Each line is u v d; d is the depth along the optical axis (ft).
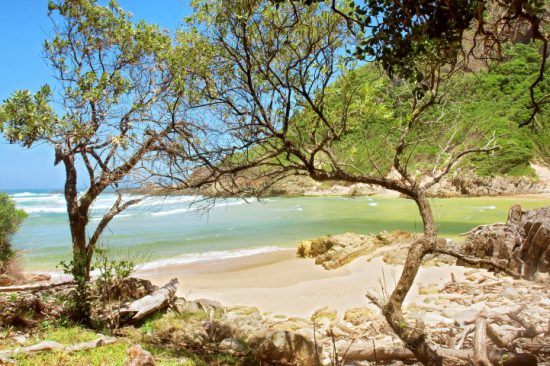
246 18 18.80
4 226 45.47
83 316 26.30
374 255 51.16
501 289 32.07
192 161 20.44
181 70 22.12
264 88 20.77
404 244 52.49
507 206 126.31
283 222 101.30
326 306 33.12
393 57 12.83
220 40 20.20
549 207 38.81
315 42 20.12
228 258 60.95
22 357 18.74
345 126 19.85
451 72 16.58
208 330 25.23
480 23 11.98
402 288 16.61
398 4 11.68
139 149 23.72
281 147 19.33
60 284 30.19
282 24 19.61
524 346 17.74
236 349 22.40
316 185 193.57
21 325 24.44
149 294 30.27
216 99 21.09
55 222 114.62
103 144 25.77
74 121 24.32
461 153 19.90
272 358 20.70
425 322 24.62
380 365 19.08
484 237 40.37
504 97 134.72
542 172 178.19
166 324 26.13
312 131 20.74
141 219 110.01
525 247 36.42
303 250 59.98
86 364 18.33
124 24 28.27
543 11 11.10
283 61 20.97
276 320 30.50
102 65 28.81
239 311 33.17
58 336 22.38
